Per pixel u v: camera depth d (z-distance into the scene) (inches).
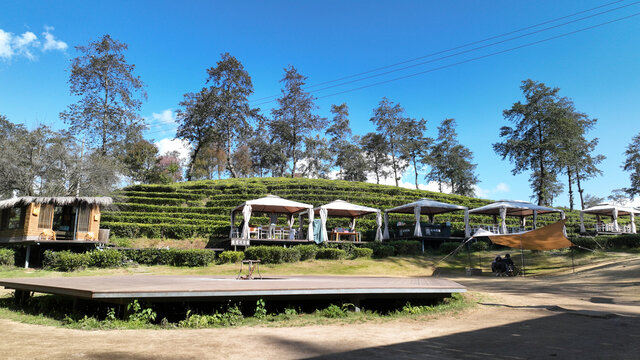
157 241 928.9
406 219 1302.9
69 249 752.3
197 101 1973.4
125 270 663.1
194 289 266.7
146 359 174.7
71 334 228.8
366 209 991.0
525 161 1584.6
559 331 242.7
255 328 258.5
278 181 1633.9
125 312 269.4
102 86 1453.0
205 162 2733.8
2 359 169.0
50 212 741.3
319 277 516.4
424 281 417.7
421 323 283.7
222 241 932.6
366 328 263.1
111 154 1428.4
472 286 553.6
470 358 182.7
